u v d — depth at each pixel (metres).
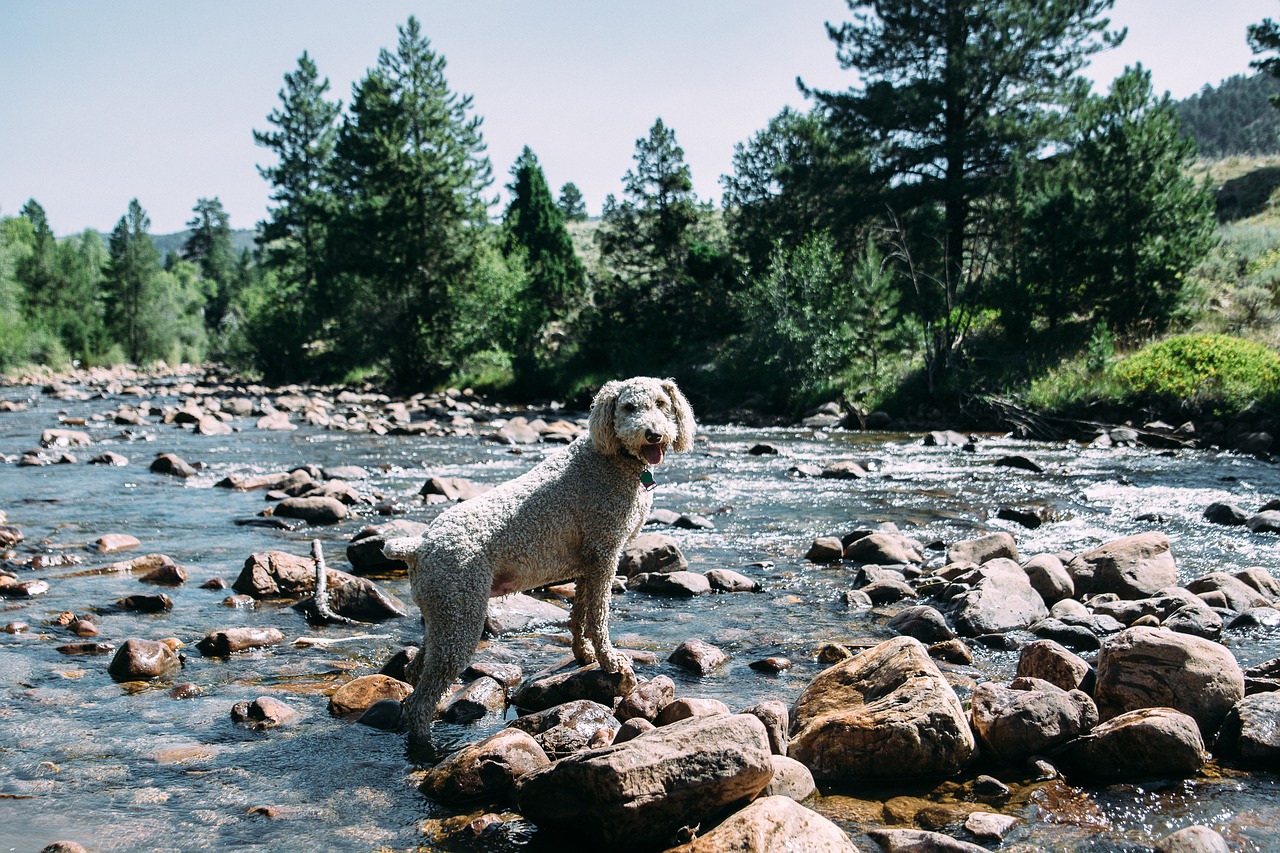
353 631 7.36
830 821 3.86
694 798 3.99
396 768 4.83
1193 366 22.06
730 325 37.12
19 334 58.16
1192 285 26.14
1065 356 25.86
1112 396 22.38
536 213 59.56
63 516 12.00
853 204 34.66
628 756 4.02
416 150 43.03
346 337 47.41
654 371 35.84
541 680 5.78
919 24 33.06
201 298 105.19
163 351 80.38
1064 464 17.30
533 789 4.15
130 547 10.22
